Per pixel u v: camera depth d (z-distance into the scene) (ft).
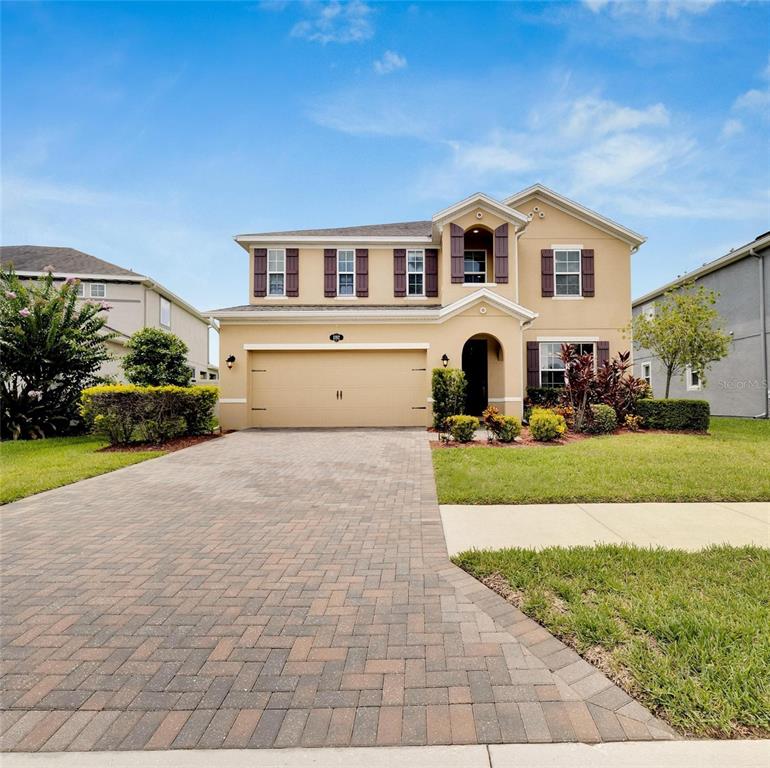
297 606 10.77
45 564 13.26
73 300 43.34
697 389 60.64
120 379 58.80
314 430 43.01
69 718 7.35
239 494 20.95
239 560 13.51
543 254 51.83
